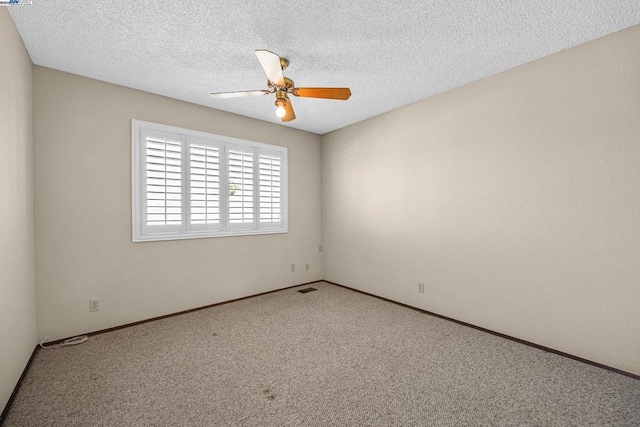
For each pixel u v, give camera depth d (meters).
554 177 2.24
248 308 3.32
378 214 3.71
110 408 1.64
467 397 1.73
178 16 1.81
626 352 1.94
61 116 2.46
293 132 4.21
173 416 1.57
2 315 1.59
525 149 2.40
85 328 2.57
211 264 3.38
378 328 2.76
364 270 3.92
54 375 1.96
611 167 1.98
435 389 1.81
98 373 1.98
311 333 2.64
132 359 2.17
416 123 3.23
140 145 2.86
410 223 3.32
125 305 2.79
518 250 2.45
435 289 3.09
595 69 2.04
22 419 1.55
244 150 3.64
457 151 2.86
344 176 4.19
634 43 1.89
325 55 2.27
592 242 2.07
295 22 1.87
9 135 1.73
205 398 1.73
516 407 1.65
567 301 2.19
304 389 1.81
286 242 4.14
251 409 1.63
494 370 2.02
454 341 2.47
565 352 2.21
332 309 3.29
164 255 3.03
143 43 2.10
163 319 2.98
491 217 2.62
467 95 2.78
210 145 3.34
